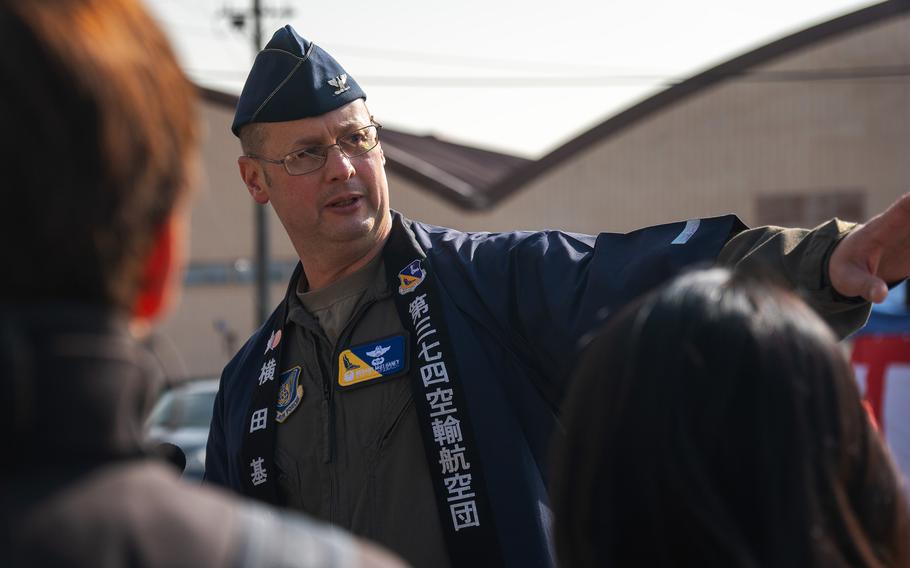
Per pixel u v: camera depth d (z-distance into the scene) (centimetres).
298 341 246
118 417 79
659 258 198
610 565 102
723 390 99
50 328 76
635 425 101
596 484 104
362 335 236
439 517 216
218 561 77
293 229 245
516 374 221
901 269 166
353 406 230
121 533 76
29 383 74
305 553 80
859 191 2102
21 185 75
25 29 76
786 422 98
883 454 112
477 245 236
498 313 223
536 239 229
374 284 239
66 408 76
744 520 98
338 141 241
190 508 80
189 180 89
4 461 75
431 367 223
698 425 99
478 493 214
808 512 97
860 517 106
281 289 2316
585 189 2188
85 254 78
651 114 2173
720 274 109
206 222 2292
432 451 218
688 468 98
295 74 244
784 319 103
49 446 76
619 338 107
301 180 241
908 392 650
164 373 91
